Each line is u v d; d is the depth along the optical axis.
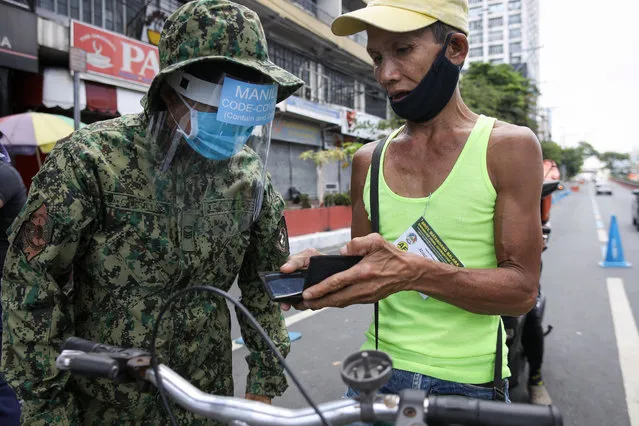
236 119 1.17
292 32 15.71
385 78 1.32
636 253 9.66
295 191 17.27
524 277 1.24
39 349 1.14
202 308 1.33
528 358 3.24
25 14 7.71
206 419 1.37
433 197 1.34
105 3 9.77
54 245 1.14
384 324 1.45
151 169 1.22
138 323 1.24
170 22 1.21
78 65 5.32
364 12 1.29
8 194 2.28
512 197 1.26
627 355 3.99
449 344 1.33
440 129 1.38
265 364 1.53
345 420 0.80
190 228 1.26
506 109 24.14
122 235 1.22
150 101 1.16
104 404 1.27
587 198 42.19
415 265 1.15
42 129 6.72
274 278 1.20
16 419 1.97
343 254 1.14
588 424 2.93
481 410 0.73
